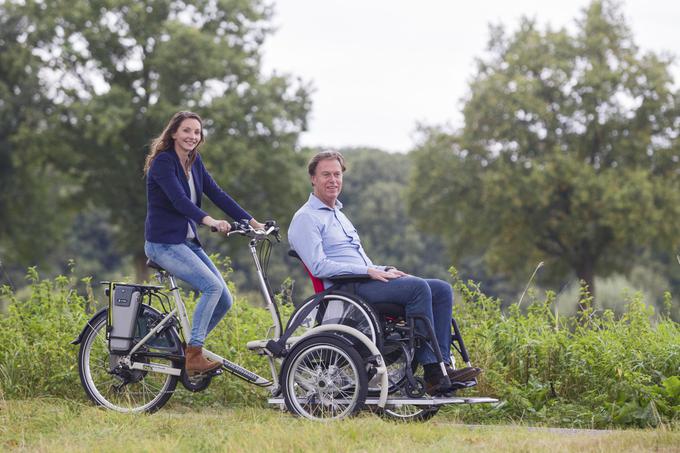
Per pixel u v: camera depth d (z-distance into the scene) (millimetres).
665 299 13266
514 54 64312
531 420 11023
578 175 58250
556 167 58844
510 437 8594
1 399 11219
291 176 59594
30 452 8125
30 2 59750
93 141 58906
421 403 9344
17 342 12258
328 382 9461
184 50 56438
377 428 8727
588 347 11742
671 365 11328
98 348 11086
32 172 64500
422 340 9602
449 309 9695
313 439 8141
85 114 56812
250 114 58750
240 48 61812
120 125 53750
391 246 124750
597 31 63250
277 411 10641
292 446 7969
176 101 57312
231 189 58906
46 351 11945
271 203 59969
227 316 12812
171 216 10188
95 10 59594
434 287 9672
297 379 9695
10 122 61125
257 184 59844
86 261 100562
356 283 9711
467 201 63188
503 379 11648
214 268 10508
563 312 13516
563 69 61531
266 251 10234
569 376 11633
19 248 65875
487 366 11922
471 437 8633
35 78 59406
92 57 59906
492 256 62906
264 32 62906
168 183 9992
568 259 61625
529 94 60750
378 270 9648
